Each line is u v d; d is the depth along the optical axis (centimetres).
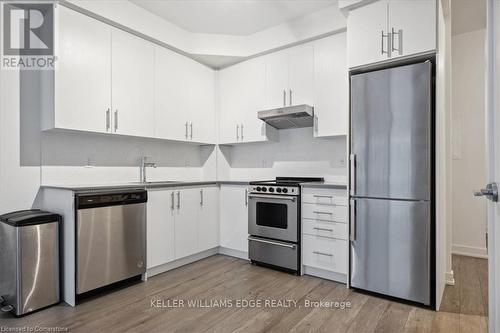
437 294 221
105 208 250
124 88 300
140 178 351
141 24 307
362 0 251
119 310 222
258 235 331
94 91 275
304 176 372
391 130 240
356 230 257
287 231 306
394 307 228
